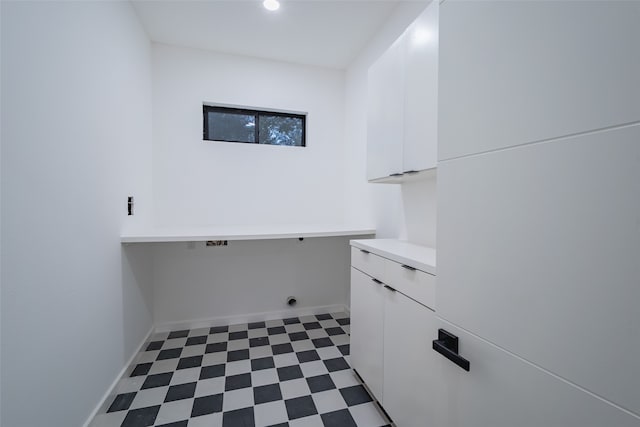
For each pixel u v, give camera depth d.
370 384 1.46
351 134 2.66
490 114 0.61
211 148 2.43
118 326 1.58
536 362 0.52
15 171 0.85
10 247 0.83
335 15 1.97
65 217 1.09
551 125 0.49
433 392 0.97
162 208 2.32
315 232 2.01
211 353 1.98
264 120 2.67
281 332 2.34
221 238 1.79
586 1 0.44
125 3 1.71
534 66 0.52
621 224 0.41
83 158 1.23
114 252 1.55
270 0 1.81
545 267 0.51
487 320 0.62
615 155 0.41
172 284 2.37
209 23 2.04
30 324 0.90
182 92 2.35
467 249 0.68
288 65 2.61
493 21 0.60
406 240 1.80
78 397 1.18
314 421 1.34
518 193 0.55
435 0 1.13
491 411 0.63
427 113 1.18
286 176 2.65
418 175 1.42
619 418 0.41
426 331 1.02
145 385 1.61
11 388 0.82
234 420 1.34
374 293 1.43
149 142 2.21
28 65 0.90
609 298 0.42
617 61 0.41
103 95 1.42
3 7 0.81
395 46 1.43
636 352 0.39
